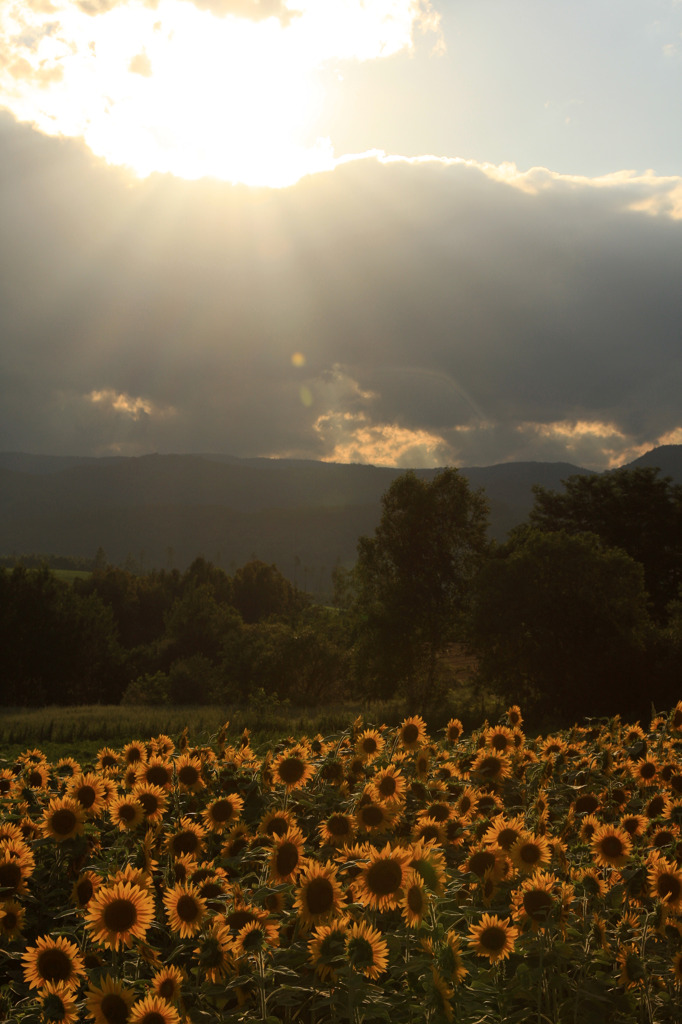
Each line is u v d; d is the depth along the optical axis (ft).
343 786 17.13
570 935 10.34
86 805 14.93
